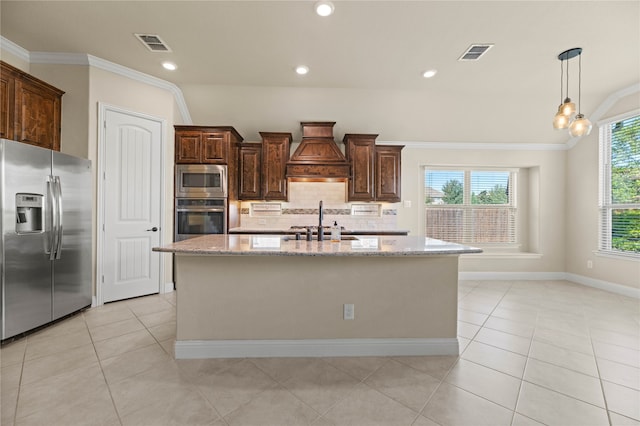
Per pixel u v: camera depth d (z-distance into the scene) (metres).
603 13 2.29
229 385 1.82
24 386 1.78
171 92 3.77
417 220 4.75
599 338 2.51
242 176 4.33
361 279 2.21
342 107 4.17
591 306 3.34
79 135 3.12
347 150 4.41
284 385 1.82
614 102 3.92
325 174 4.23
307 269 2.20
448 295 2.25
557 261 4.71
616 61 3.05
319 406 1.63
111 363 2.05
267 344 2.18
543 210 4.71
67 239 2.81
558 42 2.71
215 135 3.94
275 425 1.48
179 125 3.94
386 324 2.23
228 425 1.48
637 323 2.84
